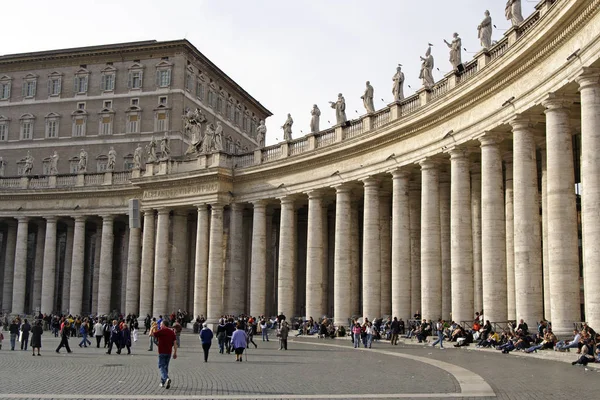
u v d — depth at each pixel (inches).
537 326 1168.2
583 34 1023.6
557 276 1080.2
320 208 1968.5
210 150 2313.0
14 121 3442.4
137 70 3287.4
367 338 1409.9
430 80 1611.7
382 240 1878.7
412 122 1567.4
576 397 631.2
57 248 2903.5
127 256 2659.9
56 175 2689.5
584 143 1008.2
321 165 1936.5
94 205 2588.6
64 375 904.3
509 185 1465.3
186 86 3272.6
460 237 1416.1
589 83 1008.9
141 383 803.4
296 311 2391.7
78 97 3361.2
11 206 2704.2
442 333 1333.7
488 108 1332.4
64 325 1366.9
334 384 769.6
